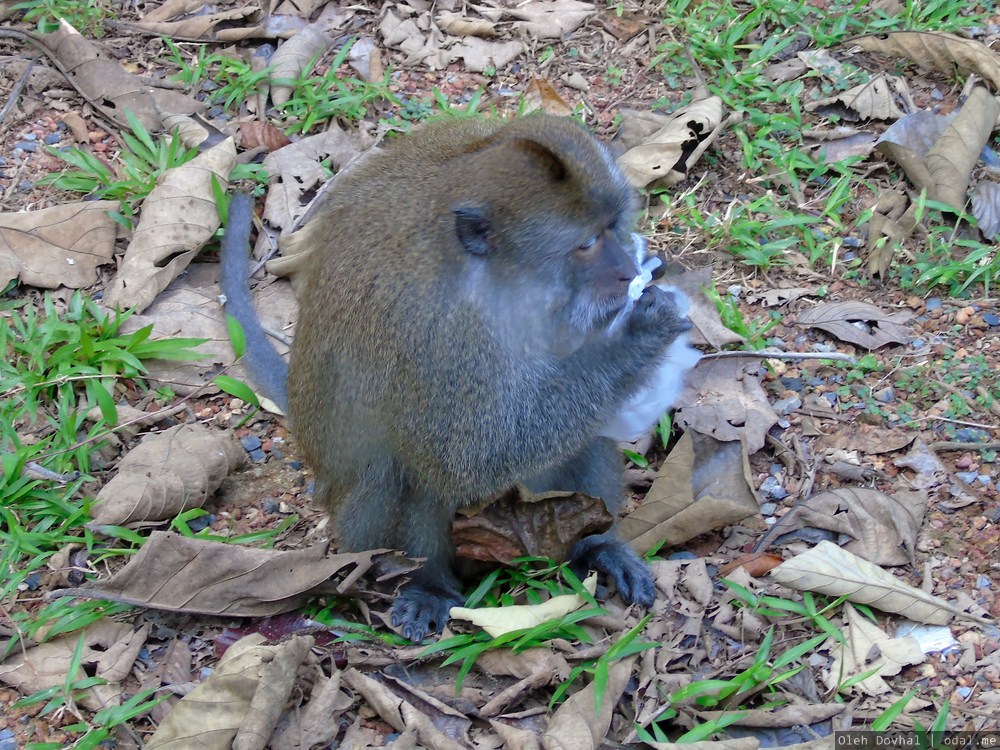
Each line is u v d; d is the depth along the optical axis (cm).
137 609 141
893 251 165
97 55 181
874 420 154
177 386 159
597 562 144
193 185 168
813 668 138
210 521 150
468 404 137
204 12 191
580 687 136
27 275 164
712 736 133
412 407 137
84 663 138
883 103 178
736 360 159
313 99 180
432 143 143
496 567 144
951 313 162
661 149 172
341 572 141
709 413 154
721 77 182
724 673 137
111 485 148
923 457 151
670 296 146
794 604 140
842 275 167
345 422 141
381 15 191
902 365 158
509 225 135
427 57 188
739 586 141
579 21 191
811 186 175
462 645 138
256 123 179
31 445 152
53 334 159
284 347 163
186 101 180
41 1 188
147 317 162
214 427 157
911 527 145
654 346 143
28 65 183
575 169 135
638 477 153
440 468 139
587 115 181
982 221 167
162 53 187
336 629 139
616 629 140
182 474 149
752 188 175
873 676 136
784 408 156
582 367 141
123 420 154
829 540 146
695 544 148
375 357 138
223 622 141
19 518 148
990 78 178
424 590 144
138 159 174
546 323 139
